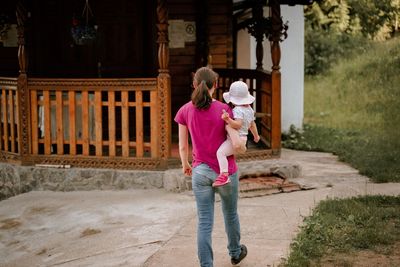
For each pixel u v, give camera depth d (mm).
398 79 19172
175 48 12484
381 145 12672
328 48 22672
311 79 21547
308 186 9312
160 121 9562
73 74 12039
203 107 5754
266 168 9859
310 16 19219
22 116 10047
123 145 9734
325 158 11930
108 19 12016
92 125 9906
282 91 14477
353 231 6980
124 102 9664
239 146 5680
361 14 19172
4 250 7777
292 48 14461
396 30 22375
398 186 9305
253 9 11805
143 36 12070
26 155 10109
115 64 12078
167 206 8641
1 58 12070
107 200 9219
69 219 8516
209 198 5824
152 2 11961
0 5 11828
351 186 9352
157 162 9641
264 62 14312
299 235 6938
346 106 18078
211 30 12664
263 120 11414
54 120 10031
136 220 8133
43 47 12008
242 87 5879
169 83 9516
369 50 22359
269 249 6676
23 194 9938
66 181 9906
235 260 6215
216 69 12719
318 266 6113
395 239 6805
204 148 5805
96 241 7512
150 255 6738
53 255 7320
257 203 8508
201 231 5789
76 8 11938
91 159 9859
